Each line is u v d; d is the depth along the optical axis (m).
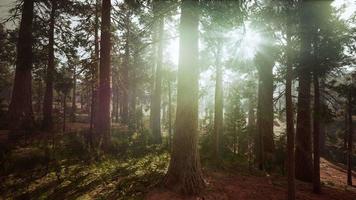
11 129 14.63
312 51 10.39
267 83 14.23
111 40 14.97
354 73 13.95
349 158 19.28
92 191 8.02
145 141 16.83
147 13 10.58
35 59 16.97
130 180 9.09
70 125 23.20
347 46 10.22
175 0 9.38
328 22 9.53
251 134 15.93
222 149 16.20
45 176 9.00
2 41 18.81
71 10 18.64
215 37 10.09
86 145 13.10
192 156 8.60
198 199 7.91
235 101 16.44
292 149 8.39
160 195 7.89
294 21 8.55
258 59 12.91
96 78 15.55
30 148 12.00
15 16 17.09
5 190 7.64
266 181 11.21
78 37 16.30
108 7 14.29
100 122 13.73
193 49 8.88
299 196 10.40
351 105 15.54
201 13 8.71
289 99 8.63
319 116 11.02
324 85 11.87
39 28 18.38
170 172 8.59
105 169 10.27
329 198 10.88
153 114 18.97
